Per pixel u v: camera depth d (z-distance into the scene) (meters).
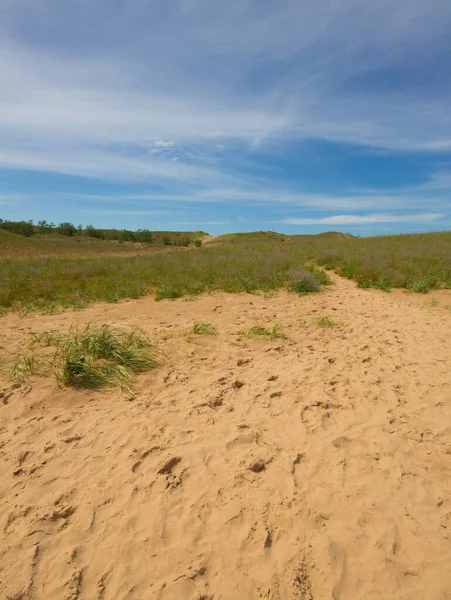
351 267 11.98
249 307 7.65
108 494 2.55
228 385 4.08
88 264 15.03
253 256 15.80
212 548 2.16
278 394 3.87
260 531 2.25
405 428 3.24
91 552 2.14
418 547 2.14
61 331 5.86
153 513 2.40
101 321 6.54
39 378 4.16
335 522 2.31
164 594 1.91
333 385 4.07
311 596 1.90
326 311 7.30
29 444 3.08
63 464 2.85
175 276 10.71
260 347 5.25
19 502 2.48
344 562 2.06
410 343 5.36
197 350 5.08
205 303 8.04
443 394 3.81
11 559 2.09
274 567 2.04
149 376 4.31
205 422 3.39
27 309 7.23
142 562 2.08
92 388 4.00
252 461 2.84
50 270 12.83
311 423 3.35
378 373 4.35
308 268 12.24
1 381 4.11
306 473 2.73
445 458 2.85
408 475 2.68
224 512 2.40
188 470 2.78
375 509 2.40
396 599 1.87
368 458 2.88
